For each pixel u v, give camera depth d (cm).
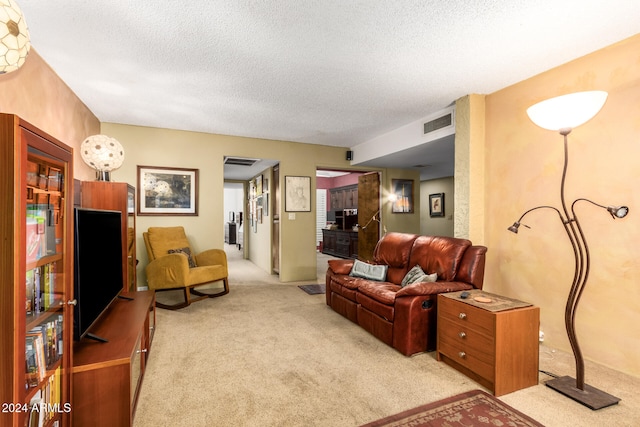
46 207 129
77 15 193
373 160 537
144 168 437
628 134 220
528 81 286
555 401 188
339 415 174
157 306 366
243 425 166
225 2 183
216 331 298
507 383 196
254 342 274
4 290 98
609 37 220
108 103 345
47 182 130
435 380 212
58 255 135
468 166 322
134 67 263
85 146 302
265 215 634
